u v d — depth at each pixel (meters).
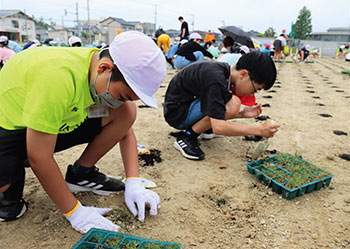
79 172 1.84
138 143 2.84
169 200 1.91
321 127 3.46
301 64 13.44
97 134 1.75
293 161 2.36
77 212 1.55
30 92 1.22
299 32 69.94
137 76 1.22
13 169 1.43
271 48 15.02
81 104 1.38
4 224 1.63
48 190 1.44
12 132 1.41
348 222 1.73
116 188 1.94
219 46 20.62
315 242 1.57
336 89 6.22
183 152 2.55
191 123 2.60
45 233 1.57
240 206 1.87
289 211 1.82
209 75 2.17
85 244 1.43
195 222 1.71
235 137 3.08
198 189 2.05
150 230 1.62
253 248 1.52
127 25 58.81
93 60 1.35
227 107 2.37
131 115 1.74
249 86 2.11
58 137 1.62
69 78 1.25
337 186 2.13
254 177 2.23
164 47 10.86
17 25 45.81
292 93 5.64
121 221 1.69
